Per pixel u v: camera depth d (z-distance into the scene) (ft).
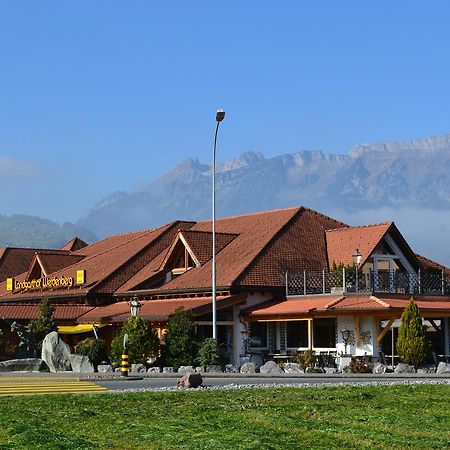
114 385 138.92
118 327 233.76
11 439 75.87
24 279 305.32
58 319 240.94
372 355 197.67
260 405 97.50
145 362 197.36
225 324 213.87
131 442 73.67
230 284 213.46
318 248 233.76
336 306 197.47
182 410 93.66
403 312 192.75
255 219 258.98
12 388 130.72
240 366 200.54
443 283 217.15
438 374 176.35
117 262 268.00
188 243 240.32
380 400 103.35
